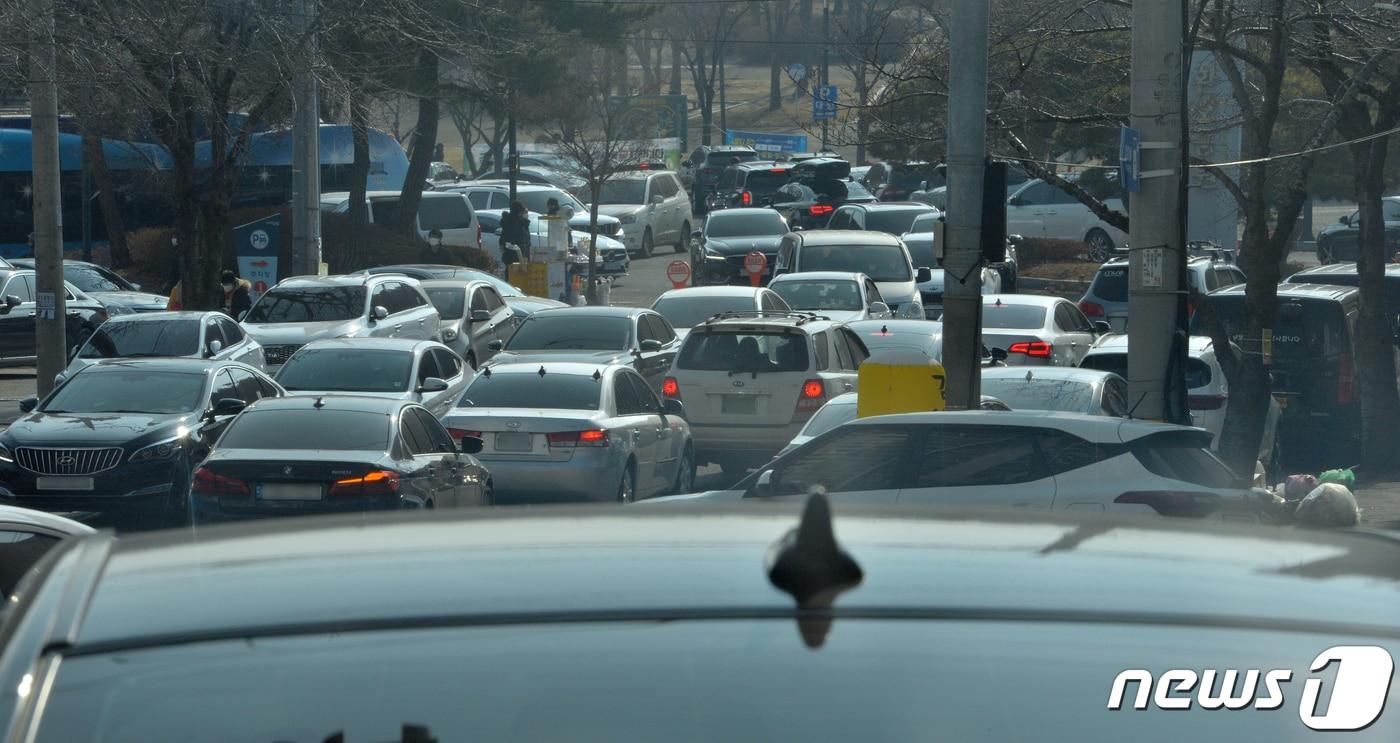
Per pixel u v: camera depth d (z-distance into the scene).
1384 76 63.72
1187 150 44.50
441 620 7.41
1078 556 8.41
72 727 6.68
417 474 49.12
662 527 9.01
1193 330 75.75
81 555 8.28
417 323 92.19
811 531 7.77
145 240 153.50
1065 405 48.84
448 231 156.50
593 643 7.25
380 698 6.95
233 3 80.75
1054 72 63.78
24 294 105.25
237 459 47.44
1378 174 69.19
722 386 66.38
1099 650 7.30
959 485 34.22
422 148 151.50
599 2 148.88
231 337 80.88
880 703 6.95
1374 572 8.38
